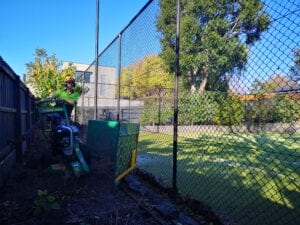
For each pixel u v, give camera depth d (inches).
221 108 202.2
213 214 116.9
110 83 457.7
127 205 126.9
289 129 202.7
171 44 193.8
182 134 322.3
